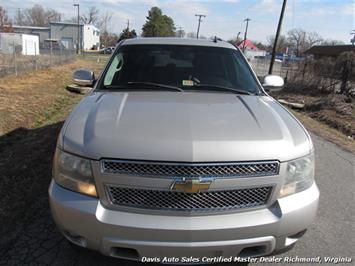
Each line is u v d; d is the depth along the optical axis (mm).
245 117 2719
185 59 3865
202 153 2254
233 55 4047
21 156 5344
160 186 2262
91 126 2494
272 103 3285
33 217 3531
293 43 78875
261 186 2359
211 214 2322
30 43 41844
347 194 4535
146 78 3617
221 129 2473
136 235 2268
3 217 3502
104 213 2311
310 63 20312
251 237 2342
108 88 3506
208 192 2303
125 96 3178
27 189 4164
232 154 2283
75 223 2352
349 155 6398
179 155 2238
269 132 2502
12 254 2957
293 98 16828
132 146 2271
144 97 3156
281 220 2367
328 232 3557
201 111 2795
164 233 2254
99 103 2949
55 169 2514
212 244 2289
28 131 7664
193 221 2287
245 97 3355
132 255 2363
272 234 2379
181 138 2326
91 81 4227
